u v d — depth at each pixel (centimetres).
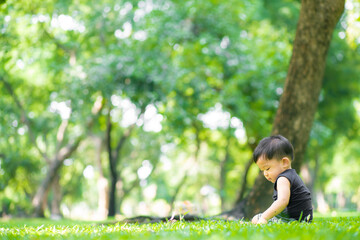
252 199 841
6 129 2452
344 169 3838
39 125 2519
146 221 646
